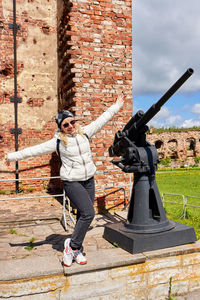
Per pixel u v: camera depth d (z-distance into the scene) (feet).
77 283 9.21
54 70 25.81
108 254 10.18
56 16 25.68
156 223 11.00
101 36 17.63
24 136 25.08
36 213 17.24
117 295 9.71
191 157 101.09
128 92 18.38
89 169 9.38
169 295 10.39
